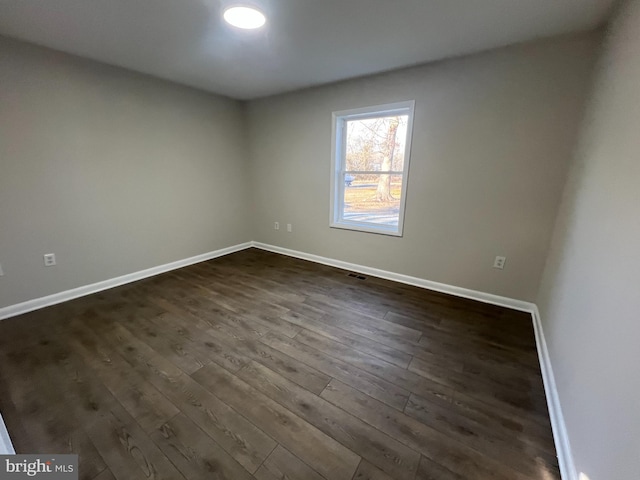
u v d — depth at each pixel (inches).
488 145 98.7
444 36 83.0
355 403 61.2
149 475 46.3
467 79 98.0
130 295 112.0
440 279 118.2
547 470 48.0
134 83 115.5
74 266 108.2
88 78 102.8
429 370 71.6
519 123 92.4
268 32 80.5
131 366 71.6
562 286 71.5
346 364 73.4
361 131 132.3
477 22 75.1
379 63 104.2
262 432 54.2
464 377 69.3
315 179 145.8
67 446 50.9
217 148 152.7
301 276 134.2
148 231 129.6
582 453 42.5
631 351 33.4
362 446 51.7
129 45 89.7
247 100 160.1
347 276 134.3
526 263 99.7
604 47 70.8
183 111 134.3
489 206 102.5
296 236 161.5
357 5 67.1
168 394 62.9
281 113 148.9
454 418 57.8
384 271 132.7
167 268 139.6
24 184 93.6
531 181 94.0
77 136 103.0
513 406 61.1
